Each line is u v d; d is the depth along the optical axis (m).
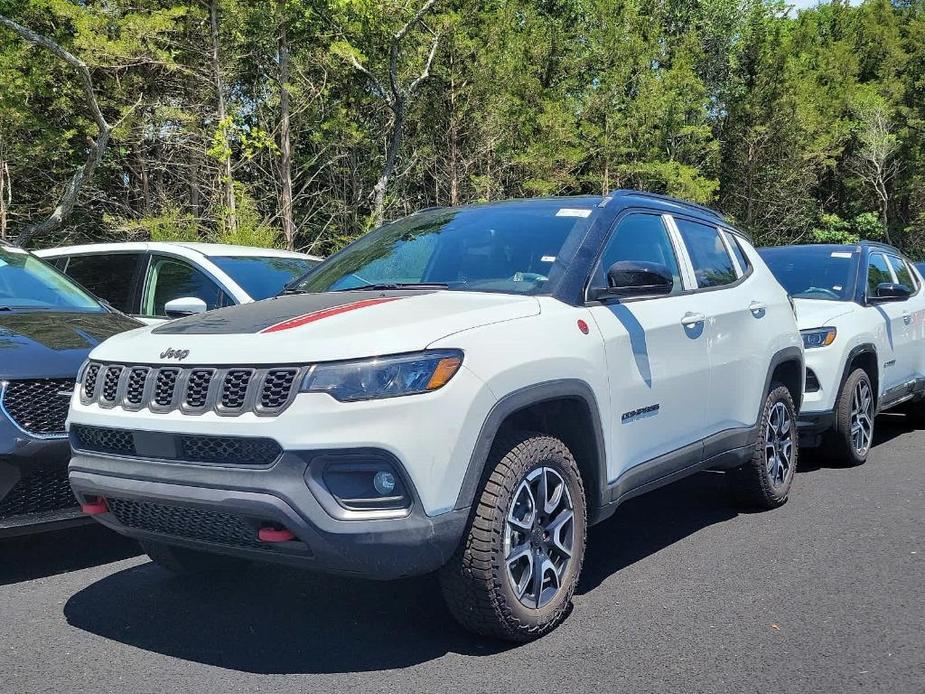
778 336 5.72
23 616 4.00
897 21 60.19
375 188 31.03
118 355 3.67
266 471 3.12
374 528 3.12
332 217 31.47
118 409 3.51
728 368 5.14
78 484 3.59
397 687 3.24
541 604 3.70
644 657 3.50
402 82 31.19
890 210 54.12
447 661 3.48
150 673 3.37
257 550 3.29
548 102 36.31
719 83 47.12
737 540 5.20
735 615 3.97
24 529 4.32
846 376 7.22
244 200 25.16
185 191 28.72
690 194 39.88
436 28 30.70
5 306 5.58
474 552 3.40
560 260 4.21
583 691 3.20
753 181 46.56
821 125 47.41
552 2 43.91
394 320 3.44
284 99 27.91
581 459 4.03
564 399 3.81
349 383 3.14
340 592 4.33
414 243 4.77
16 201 28.94
